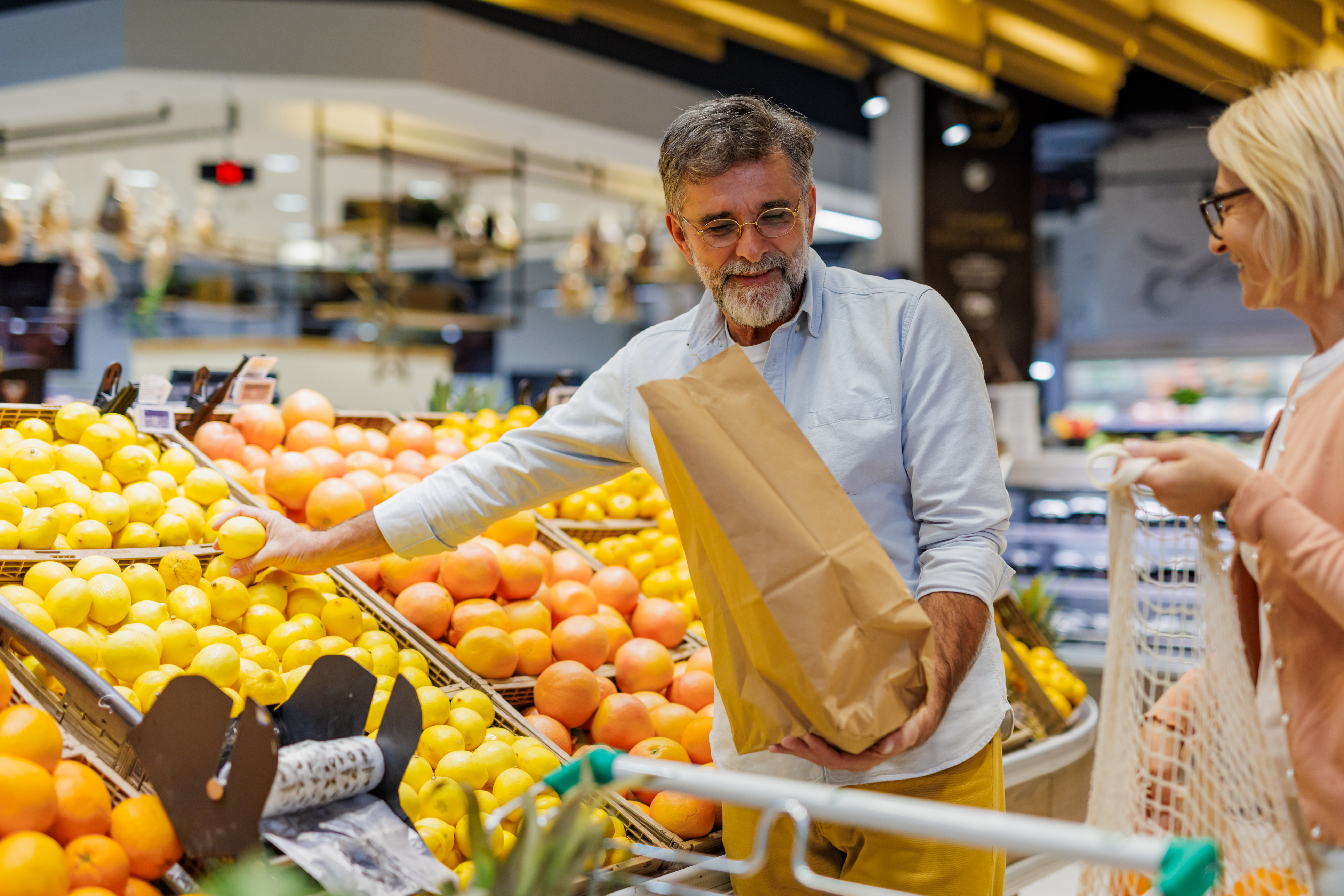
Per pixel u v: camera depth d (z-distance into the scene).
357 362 6.52
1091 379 10.16
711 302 1.69
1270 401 9.35
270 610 1.78
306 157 8.43
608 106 7.66
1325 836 1.15
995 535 1.48
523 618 2.10
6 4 6.69
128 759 1.34
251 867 1.07
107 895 1.16
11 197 8.95
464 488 1.78
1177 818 1.24
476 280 11.99
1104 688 1.25
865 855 1.50
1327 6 5.10
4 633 1.51
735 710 1.36
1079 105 6.36
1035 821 0.91
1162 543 1.22
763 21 4.64
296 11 6.50
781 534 1.23
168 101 6.96
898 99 9.38
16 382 2.87
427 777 1.61
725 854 1.71
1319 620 1.16
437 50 6.65
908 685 1.27
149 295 8.55
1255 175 1.16
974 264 7.92
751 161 1.49
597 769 1.12
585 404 1.79
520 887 0.93
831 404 1.56
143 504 1.90
